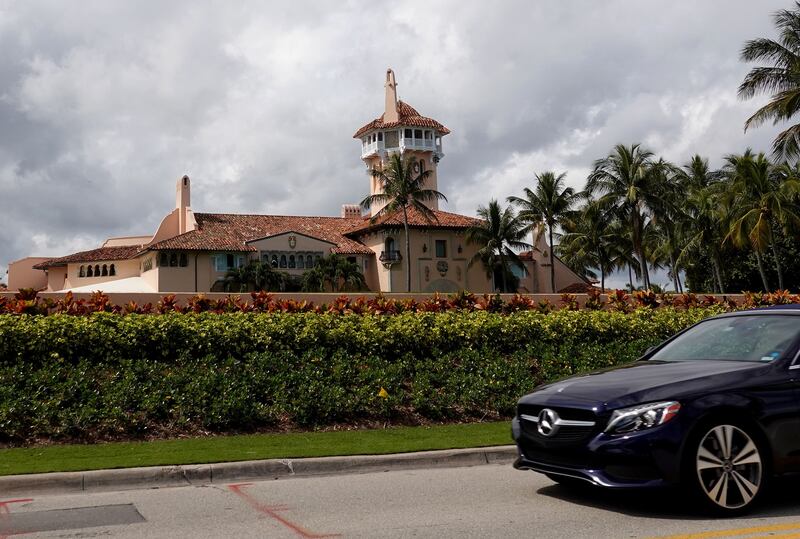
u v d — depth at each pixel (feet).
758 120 117.29
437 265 231.71
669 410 20.86
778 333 24.02
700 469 20.80
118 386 39.29
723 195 164.14
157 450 32.07
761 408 21.45
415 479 28.66
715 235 184.55
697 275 219.00
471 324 54.95
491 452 32.73
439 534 20.40
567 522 21.34
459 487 26.89
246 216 237.45
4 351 44.01
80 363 43.16
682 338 27.25
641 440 20.66
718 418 21.13
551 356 51.78
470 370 47.85
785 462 21.58
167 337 47.96
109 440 35.22
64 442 34.58
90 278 232.73
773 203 147.95
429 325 54.54
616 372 24.20
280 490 26.84
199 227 218.79
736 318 26.50
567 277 250.37
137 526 21.84
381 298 66.54
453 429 38.29
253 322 51.57
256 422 38.68
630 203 192.54
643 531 20.16
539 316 58.54
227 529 21.42
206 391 39.14
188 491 26.81
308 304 63.72
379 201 265.13
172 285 201.57
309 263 218.79
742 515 21.40
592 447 21.24
